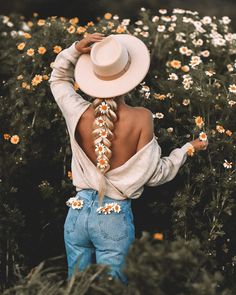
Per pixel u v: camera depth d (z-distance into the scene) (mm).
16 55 5906
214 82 5043
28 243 4883
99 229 3809
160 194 4828
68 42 5277
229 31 6289
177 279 3367
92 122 3924
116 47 3855
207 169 4477
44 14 14430
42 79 4965
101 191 3812
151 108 4934
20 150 4922
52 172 5051
